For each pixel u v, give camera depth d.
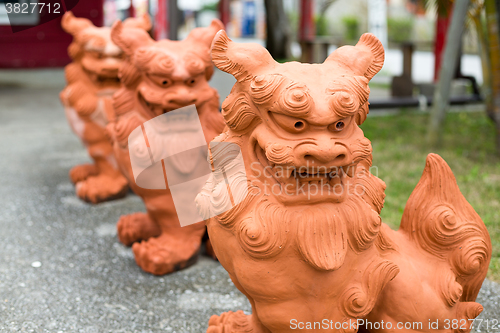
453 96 8.04
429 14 16.66
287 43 12.77
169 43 2.31
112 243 2.93
